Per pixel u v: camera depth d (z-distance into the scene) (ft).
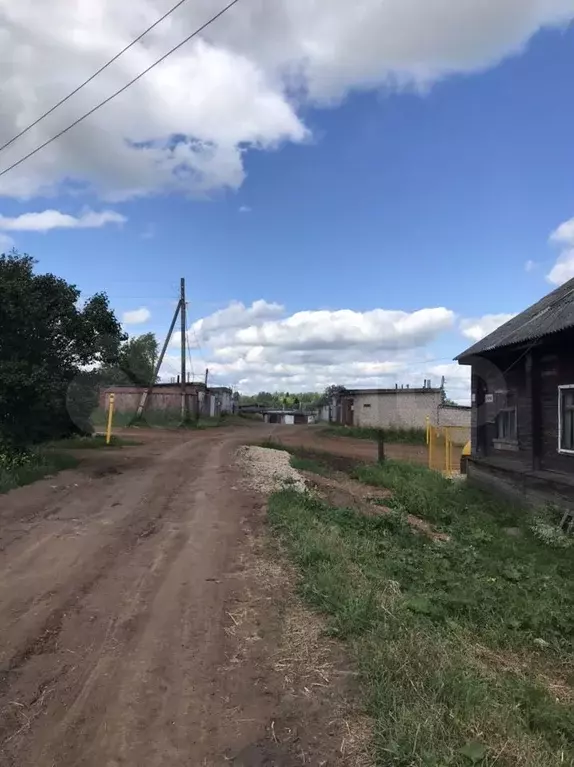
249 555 22.00
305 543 22.09
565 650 16.66
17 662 13.35
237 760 9.93
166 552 22.43
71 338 45.91
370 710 11.11
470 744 9.79
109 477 40.34
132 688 12.26
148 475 41.98
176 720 11.13
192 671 13.00
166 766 9.78
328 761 9.86
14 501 30.19
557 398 40.70
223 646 14.23
